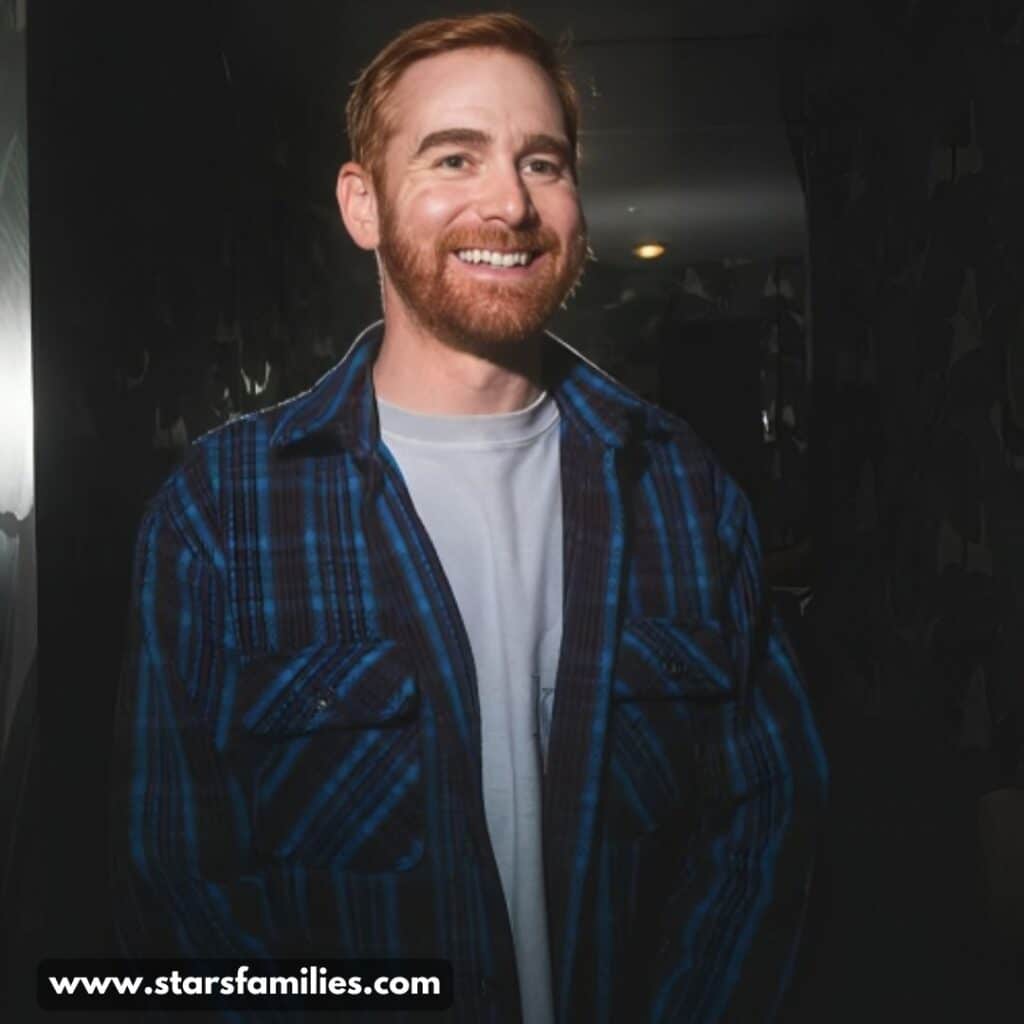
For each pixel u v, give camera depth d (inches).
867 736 91.7
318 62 101.7
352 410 41.0
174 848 38.0
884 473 91.4
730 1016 39.1
